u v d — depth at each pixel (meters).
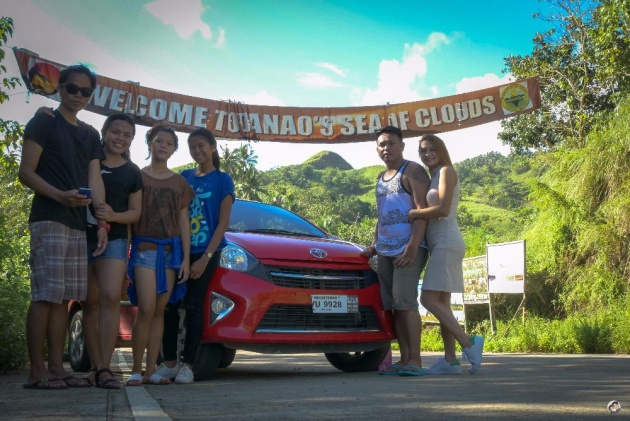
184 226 4.48
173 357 4.65
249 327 4.48
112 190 4.05
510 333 10.01
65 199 3.62
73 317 5.97
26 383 3.88
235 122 9.45
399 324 4.95
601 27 13.44
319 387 3.67
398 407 2.63
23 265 7.97
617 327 8.10
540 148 17.64
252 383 4.18
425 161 4.81
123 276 3.97
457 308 11.92
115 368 5.96
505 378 4.05
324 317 4.79
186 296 4.54
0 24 7.63
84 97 3.89
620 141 11.24
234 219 5.61
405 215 4.78
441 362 4.71
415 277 4.70
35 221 3.69
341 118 9.63
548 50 17.00
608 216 10.97
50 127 3.79
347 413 2.48
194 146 4.76
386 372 4.77
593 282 10.60
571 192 11.79
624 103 11.99
